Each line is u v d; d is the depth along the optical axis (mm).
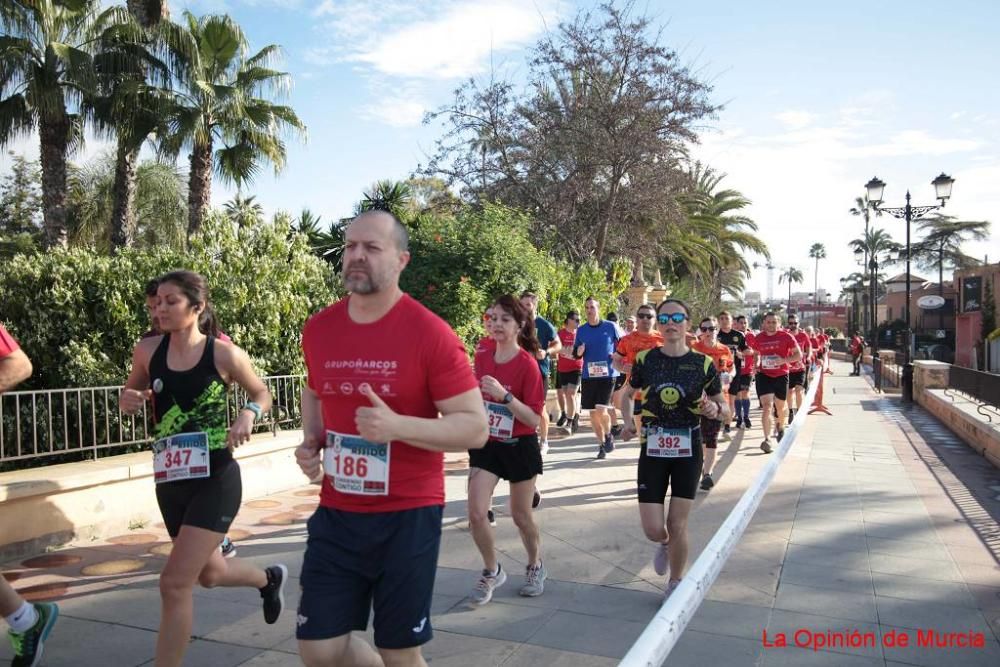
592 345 9250
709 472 7512
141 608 4277
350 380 2393
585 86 21938
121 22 13641
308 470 2635
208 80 15453
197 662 3615
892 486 7867
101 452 7496
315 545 2436
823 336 23922
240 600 4445
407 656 2402
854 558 5340
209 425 3289
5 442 6977
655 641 2414
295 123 16625
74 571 4891
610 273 22375
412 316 2410
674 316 4273
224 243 9125
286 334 9445
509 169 21984
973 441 10875
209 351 3348
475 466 4449
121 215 14805
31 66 12938
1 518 4996
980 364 37562
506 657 3691
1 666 3512
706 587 3061
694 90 21109
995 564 5227
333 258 17891
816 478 8250
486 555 4422
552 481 7902
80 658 3637
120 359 8633
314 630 2348
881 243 71688
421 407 2420
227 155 16328
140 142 14211
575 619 4176
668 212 22172
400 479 2402
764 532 6016
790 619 4211
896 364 25438
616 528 6078
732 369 11781
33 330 8414
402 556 2373
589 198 22031
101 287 8492
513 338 4582
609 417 9461
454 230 13883
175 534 3340
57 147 13906
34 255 8812
